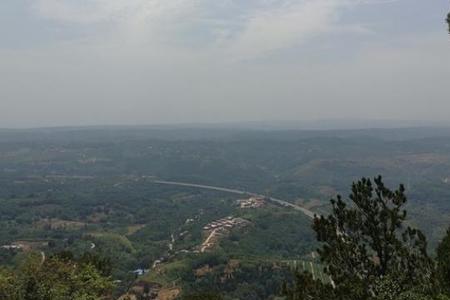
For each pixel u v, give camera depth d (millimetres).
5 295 26562
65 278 28250
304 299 19453
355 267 20312
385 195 21422
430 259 19344
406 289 18609
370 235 20922
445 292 17688
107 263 33062
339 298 18859
